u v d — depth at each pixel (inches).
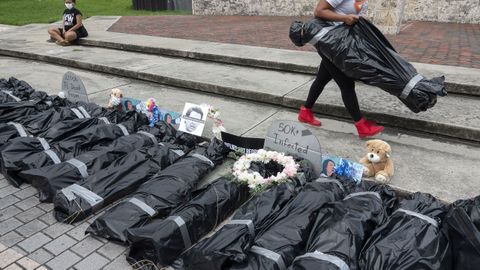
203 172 133.0
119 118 171.6
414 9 461.1
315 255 89.1
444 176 132.3
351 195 112.6
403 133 163.8
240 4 525.0
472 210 93.0
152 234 100.5
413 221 97.3
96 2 706.2
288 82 213.9
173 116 168.2
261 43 298.8
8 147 142.1
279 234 98.9
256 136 162.4
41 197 128.6
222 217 117.2
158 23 432.5
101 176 128.3
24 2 679.7
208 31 366.6
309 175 128.8
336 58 140.3
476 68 216.2
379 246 91.0
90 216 122.2
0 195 134.3
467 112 168.6
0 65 289.1
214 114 153.4
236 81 217.2
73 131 158.4
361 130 155.3
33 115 173.6
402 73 134.5
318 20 144.8
